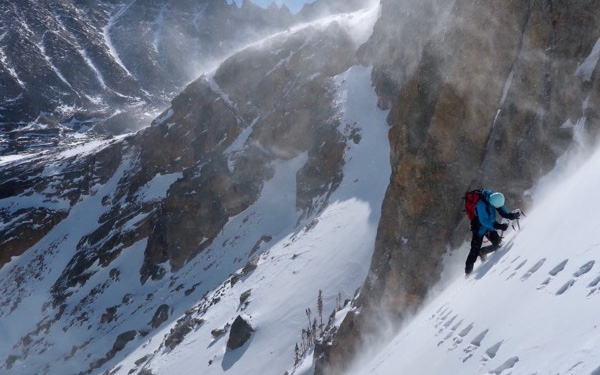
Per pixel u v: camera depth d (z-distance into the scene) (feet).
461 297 24.59
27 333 142.10
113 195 179.93
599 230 14.60
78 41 608.19
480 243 28.48
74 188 192.13
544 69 40.27
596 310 10.99
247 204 129.49
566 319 11.82
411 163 45.01
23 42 555.28
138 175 173.99
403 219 44.06
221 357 69.36
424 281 41.60
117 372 98.27
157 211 151.23
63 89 513.04
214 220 131.03
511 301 16.42
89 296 141.90
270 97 150.92
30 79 506.48
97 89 536.83
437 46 47.55
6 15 590.96
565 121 37.93
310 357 53.47
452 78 43.68
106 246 154.30
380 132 107.34
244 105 157.58
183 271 127.65
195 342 81.00
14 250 178.81
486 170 40.93
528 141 39.29
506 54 42.63
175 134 172.04
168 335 96.17
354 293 61.87
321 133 120.98
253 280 86.28
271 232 117.08
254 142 138.51
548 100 39.34
